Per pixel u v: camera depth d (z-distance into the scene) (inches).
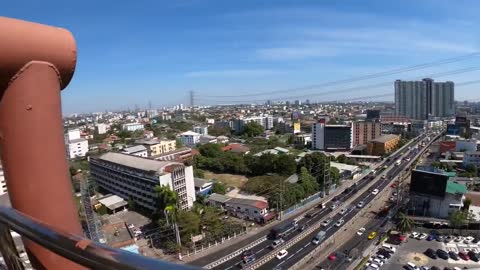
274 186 1681.8
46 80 76.4
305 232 1291.8
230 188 1865.2
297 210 1541.6
